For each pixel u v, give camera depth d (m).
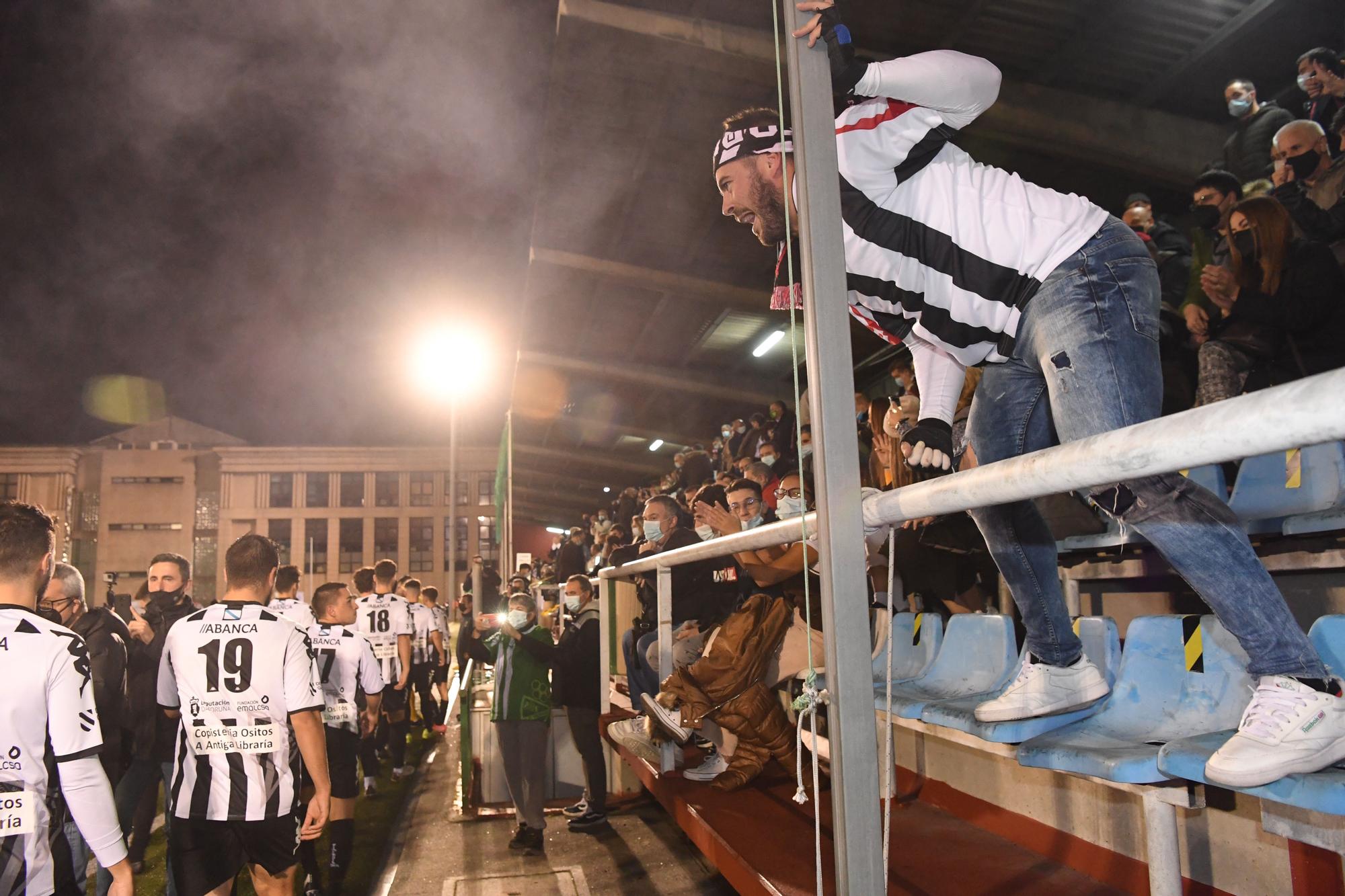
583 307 11.52
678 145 7.84
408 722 7.93
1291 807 1.38
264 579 3.39
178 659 3.19
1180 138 6.44
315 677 3.38
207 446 57.94
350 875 4.94
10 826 2.34
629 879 4.52
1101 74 6.32
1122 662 1.95
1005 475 0.93
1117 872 2.23
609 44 6.44
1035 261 1.47
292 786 3.27
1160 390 1.46
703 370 13.52
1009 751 1.84
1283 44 5.93
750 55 6.29
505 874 4.73
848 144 1.49
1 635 2.38
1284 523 2.32
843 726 1.07
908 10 5.97
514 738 5.21
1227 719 1.74
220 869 3.15
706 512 3.95
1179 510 1.29
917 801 3.29
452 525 11.95
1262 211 3.03
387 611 8.04
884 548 3.71
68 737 2.41
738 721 3.33
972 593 3.76
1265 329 3.11
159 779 5.09
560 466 22.45
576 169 8.29
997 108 6.36
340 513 55.69
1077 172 7.15
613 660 5.86
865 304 1.73
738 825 2.81
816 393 1.12
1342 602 2.32
